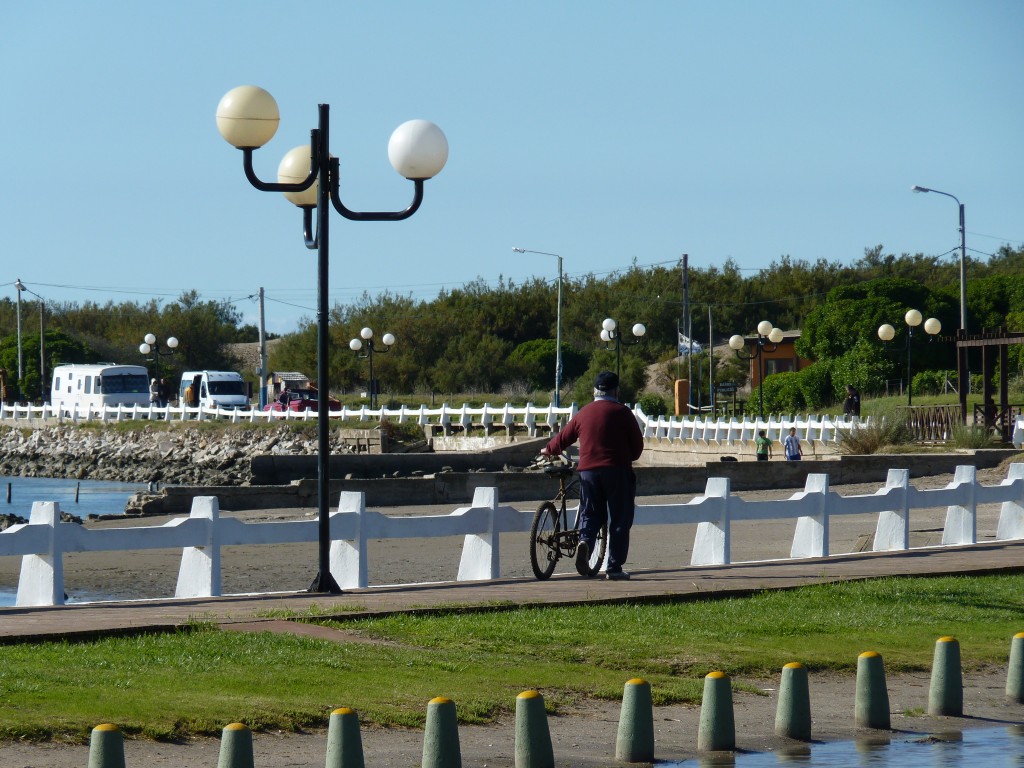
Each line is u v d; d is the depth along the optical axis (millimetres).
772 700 34562
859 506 62375
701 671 36281
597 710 32531
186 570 47531
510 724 30891
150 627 36688
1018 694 35375
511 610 42781
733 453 152125
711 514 57375
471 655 36156
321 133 46844
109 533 44625
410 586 49031
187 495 117938
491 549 52906
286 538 47938
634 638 39000
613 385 51062
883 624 43250
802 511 60281
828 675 37531
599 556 52031
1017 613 46250
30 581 44812
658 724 31891
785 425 149250
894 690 36281
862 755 29484
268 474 163250
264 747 27812
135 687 30453
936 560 58594
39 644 34562
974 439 125312
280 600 44406
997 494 68250
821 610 45062
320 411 47500
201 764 26094
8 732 26359
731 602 45906
